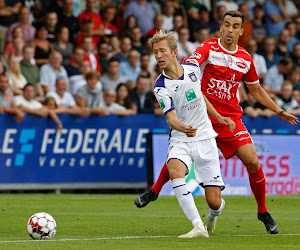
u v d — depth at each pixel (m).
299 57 62.38
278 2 65.69
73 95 51.31
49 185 46.44
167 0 60.09
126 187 48.22
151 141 44.44
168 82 21.78
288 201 41.84
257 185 24.83
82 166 47.19
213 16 63.19
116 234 23.64
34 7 55.62
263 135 47.81
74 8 57.69
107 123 47.78
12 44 52.34
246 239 21.81
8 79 47.28
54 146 46.59
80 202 39.31
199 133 22.09
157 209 35.31
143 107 51.81
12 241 20.69
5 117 45.56
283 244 20.41
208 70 25.05
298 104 57.06
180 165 21.67
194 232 21.69
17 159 45.81
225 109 25.28
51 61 51.47
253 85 25.86
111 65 52.03
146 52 56.81
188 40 60.56
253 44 59.00
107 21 58.22
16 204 37.19
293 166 48.81
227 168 46.56
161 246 19.30
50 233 21.50
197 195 44.78
